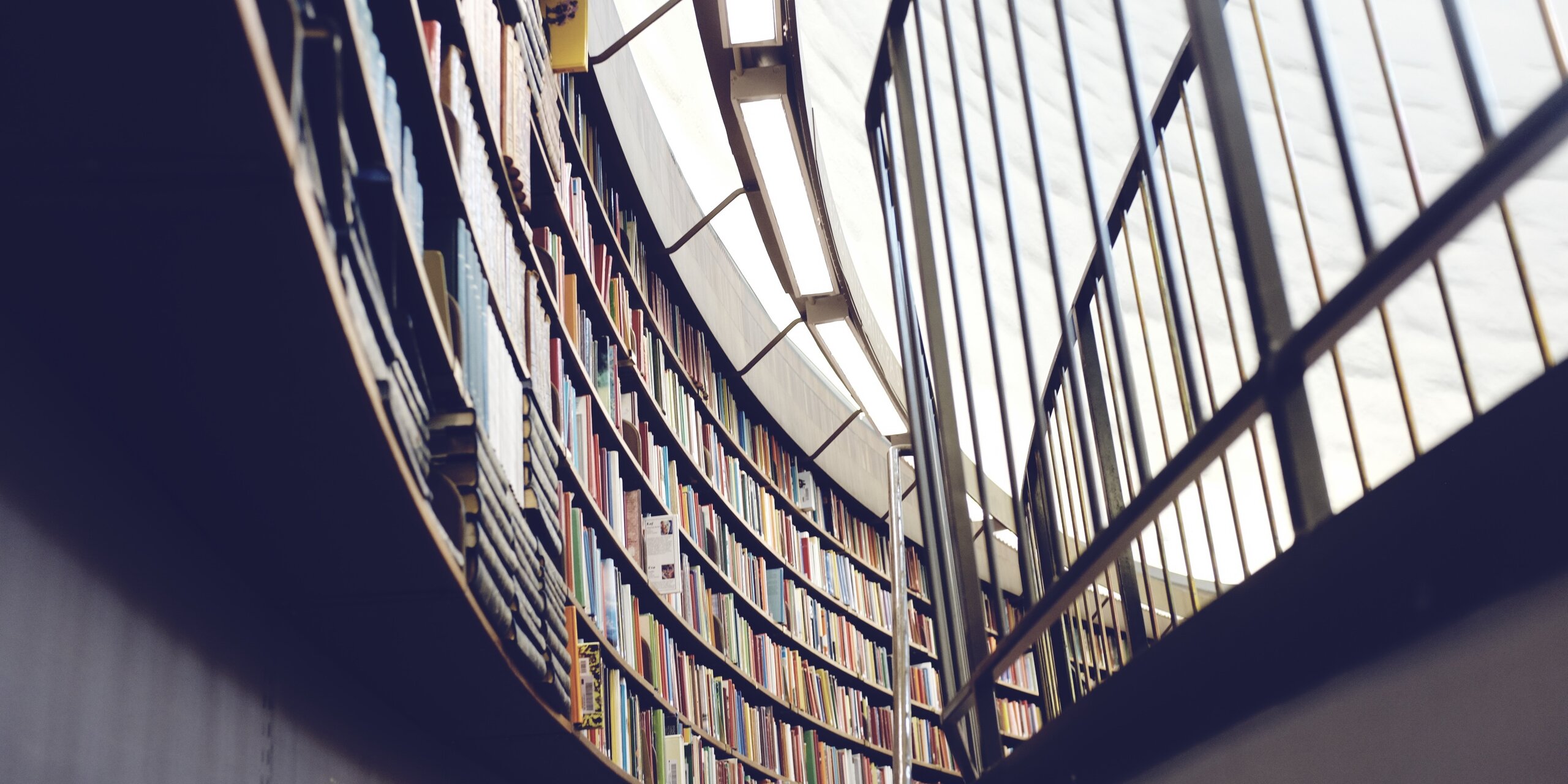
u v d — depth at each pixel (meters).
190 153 0.97
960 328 1.95
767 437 5.55
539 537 2.35
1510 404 0.69
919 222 2.22
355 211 1.29
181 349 1.16
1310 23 1.02
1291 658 0.97
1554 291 6.58
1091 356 2.71
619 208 4.25
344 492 1.40
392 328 1.44
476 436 1.69
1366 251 0.94
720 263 5.24
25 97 0.90
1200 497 2.01
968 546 2.03
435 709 2.18
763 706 4.79
